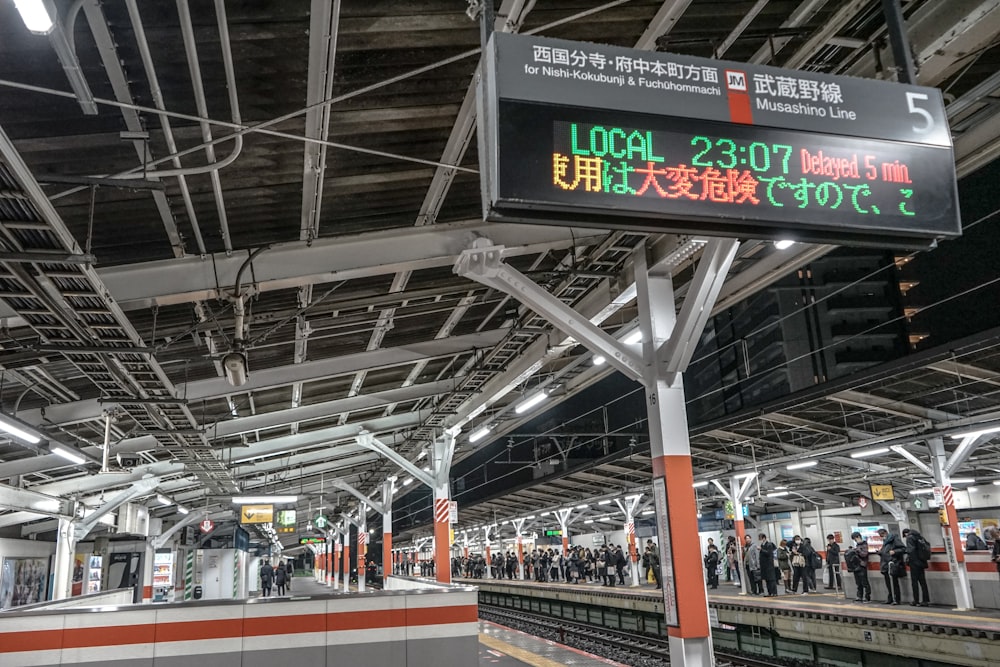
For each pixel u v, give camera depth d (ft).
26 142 19.89
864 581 59.82
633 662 48.91
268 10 16.53
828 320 100.94
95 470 61.72
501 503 135.03
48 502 57.52
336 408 55.83
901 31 16.11
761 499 102.89
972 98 24.32
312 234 27.50
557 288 36.91
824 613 48.70
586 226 13.76
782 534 109.09
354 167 23.86
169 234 25.46
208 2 16.01
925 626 40.29
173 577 99.86
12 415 35.09
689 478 28.60
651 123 13.87
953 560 52.95
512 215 13.38
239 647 29.58
